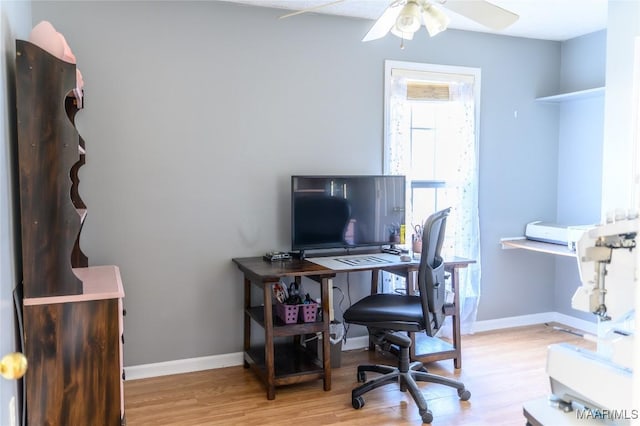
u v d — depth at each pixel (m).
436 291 2.68
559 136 4.34
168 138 3.17
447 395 2.90
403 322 2.68
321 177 3.38
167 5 3.12
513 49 4.12
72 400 2.09
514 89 4.16
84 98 2.97
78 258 2.77
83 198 3.01
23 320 2.04
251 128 3.37
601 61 3.96
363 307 2.83
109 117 3.04
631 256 1.10
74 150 2.07
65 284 2.07
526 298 4.30
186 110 3.20
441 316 2.78
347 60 3.60
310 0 3.22
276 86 3.42
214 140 3.28
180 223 3.23
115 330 2.14
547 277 4.38
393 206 3.59
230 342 3.39
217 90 3.27
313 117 3.53
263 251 3.45
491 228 4.14
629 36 2.80
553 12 3.52
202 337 3.32
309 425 2.55
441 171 3.96
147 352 3.20
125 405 2.78
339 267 3.02
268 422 2.58
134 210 3.12
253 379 3.15
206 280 3.31
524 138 4.22
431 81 3.85
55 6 2.89
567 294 4.29
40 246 2.04
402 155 3.76
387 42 3.71
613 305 1.12
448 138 3.95
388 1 3.25
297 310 2.95
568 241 3.70
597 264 1.13
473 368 3.31
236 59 3.31
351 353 3.64
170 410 2.71
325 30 3.53
